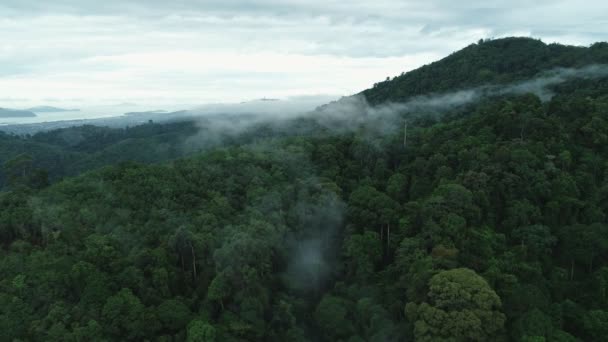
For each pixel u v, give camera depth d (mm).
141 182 101188
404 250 77938
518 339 56406
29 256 76375
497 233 78438
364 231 91062
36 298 68875
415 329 59531
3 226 83125
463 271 62156
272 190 105938
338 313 74000
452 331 56844
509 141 99562
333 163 123500
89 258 75000
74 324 64062
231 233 85750
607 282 68250
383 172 114750
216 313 75188
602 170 90938
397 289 74875
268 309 76625
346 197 106625
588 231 73500
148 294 72125
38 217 84375
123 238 83375
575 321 62156
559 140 96938
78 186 99000
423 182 99750
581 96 123812
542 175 85500
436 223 78750
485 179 85938
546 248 75125
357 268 84625
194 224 90938
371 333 69438
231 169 116750
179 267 83500
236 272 74875
